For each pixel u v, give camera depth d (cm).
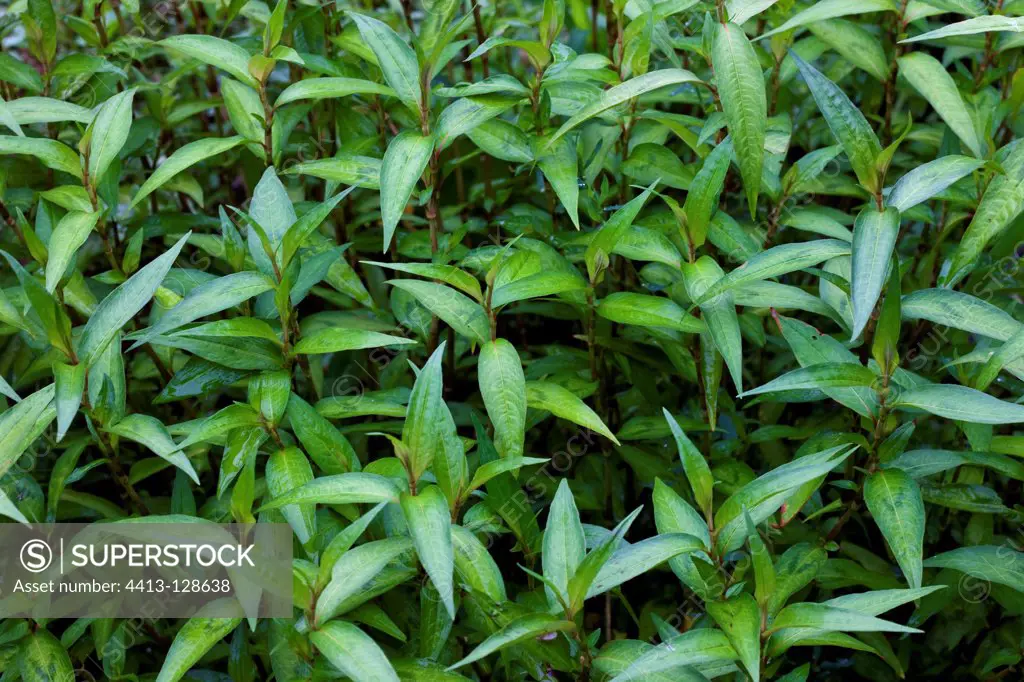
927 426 311
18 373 312
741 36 236
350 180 266
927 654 298
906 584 261
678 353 279
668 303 243
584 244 291
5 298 254
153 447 224
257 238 248
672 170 289
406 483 213
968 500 253
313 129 363
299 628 202
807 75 215
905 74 287
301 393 323
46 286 243
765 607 198
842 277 252
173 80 385
